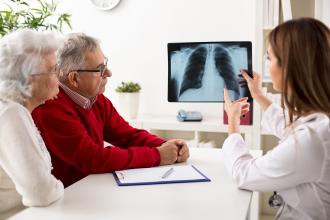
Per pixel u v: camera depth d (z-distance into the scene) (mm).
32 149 1212
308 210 1177
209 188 1314
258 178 1209
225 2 3070
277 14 2670
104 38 3389
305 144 1096
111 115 1975
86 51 1650
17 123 1214
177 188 1317
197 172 1481
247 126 2748
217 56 2172
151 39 3273
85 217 1085
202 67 2207
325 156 1089
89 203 1188
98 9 3361
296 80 1109
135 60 3332
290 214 1231
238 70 2143
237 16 3053
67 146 1532
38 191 1178
